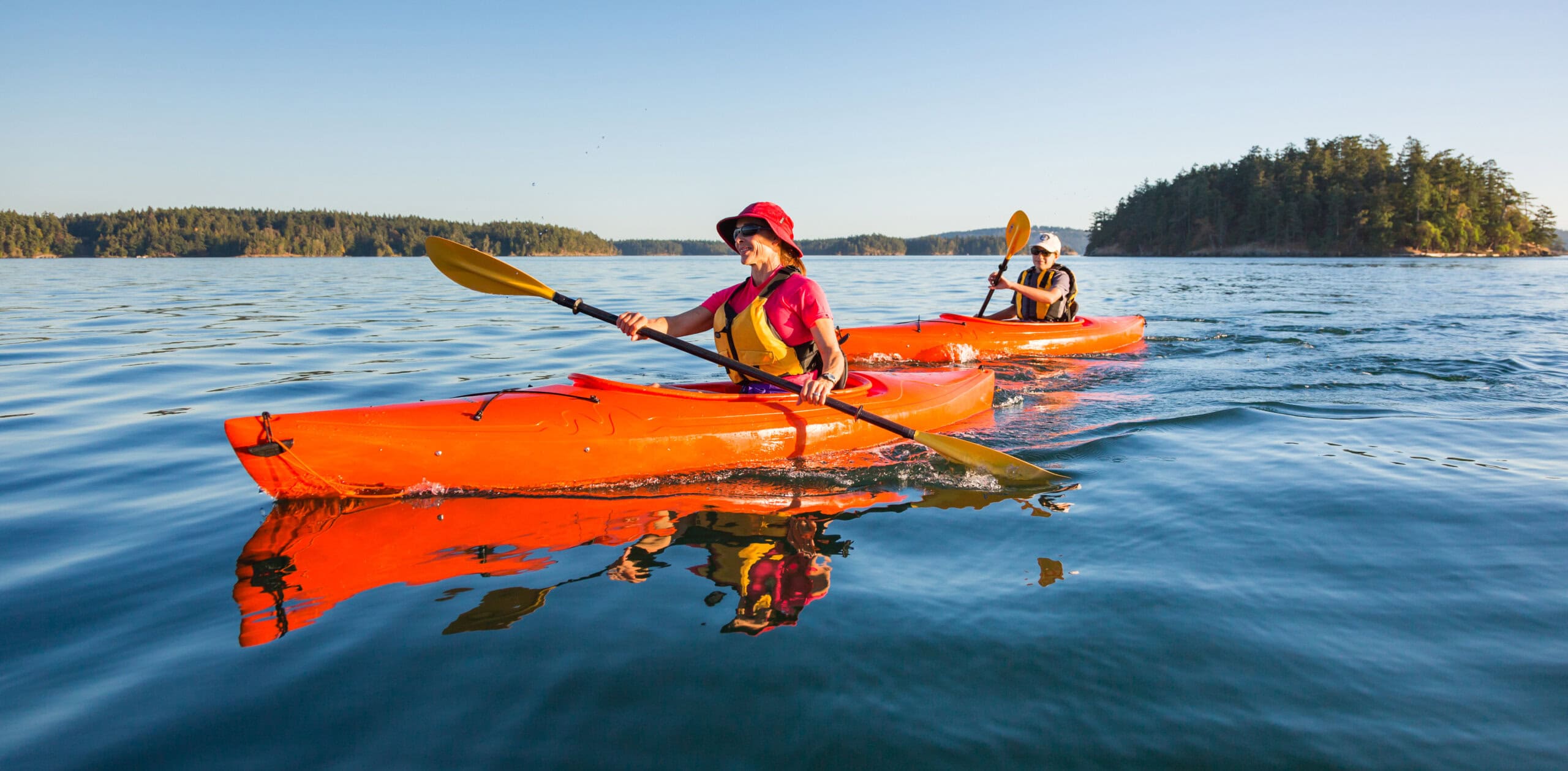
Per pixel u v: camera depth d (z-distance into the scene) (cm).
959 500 323
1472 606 222
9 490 342
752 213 358
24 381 598
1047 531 287
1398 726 169
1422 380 579
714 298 396
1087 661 196
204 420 470
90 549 275
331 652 203
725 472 359
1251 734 167
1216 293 1742
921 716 175
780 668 193
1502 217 7712
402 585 243
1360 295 1659
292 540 281
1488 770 155
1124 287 2059
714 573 250
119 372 641
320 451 308
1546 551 259
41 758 162
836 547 273
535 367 676
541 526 293
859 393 408
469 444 325
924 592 236
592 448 339
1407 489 325
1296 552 263
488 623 218
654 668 193
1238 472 354
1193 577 244
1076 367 661
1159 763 159
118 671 196
